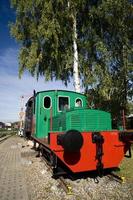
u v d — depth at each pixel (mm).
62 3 14289
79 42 15289
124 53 14180
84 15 15625
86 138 6922
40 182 7016
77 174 7613
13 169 9266
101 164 6891
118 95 14695
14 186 6723
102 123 7734
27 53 15664
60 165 8414
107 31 15664
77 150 6504
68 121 7309
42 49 15234
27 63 14453
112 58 14883
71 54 15031
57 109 9859
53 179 7223
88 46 14922
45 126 9703
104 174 7594
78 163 6852
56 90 9992
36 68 15375
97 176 7387
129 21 14016
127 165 8711
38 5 14648
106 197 5480
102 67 14164
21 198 5629
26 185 6816
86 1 15148
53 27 13844
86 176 7426
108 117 7891
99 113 7746
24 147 18953
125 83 14406
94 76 14125
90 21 15367
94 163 7012
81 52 15625
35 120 10461
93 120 7613
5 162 11031
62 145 6484
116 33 14820
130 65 13641
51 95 9922
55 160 7355
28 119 16000
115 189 6016
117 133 7348
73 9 14734
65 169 8156
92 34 14992
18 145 21406
